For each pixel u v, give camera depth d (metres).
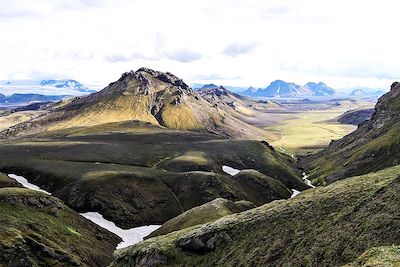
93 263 103.69
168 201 161.12
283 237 59.12
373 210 50.59
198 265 67.62
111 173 164.12
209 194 168.00
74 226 120.50
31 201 117.94
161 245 74.88
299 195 73.56
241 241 65.31
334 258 48.19
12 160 188.12
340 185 65.69
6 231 93.62
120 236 133.50
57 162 188.12
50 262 93.31
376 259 35.81
